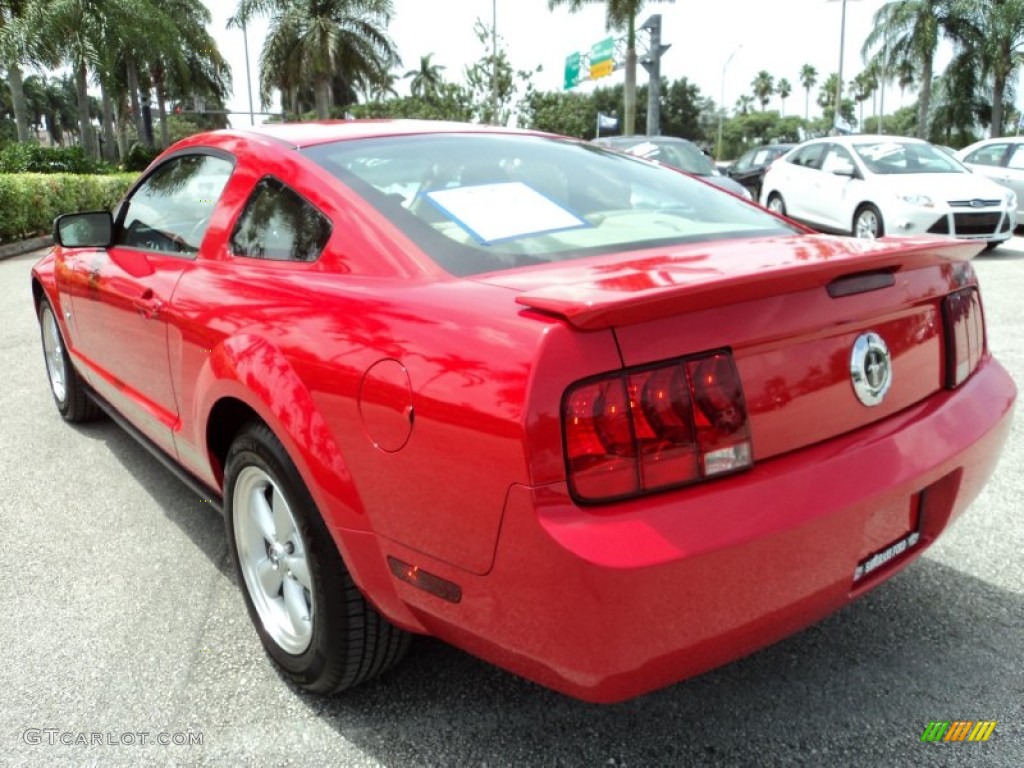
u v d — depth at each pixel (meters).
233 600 2.98
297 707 2.38
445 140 2.84
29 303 9.29
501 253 2.17
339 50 34.69
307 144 2.73
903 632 2.64
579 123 40.97
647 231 2.40
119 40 29.86
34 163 27.20
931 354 2.22
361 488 1.96
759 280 1.71
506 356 1.67
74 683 2.52
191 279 2.81
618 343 1.64
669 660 1.70
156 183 3.45
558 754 2.17
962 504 2.24
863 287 1.98
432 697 2.40
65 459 4.36
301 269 2.40
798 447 1.86
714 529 1.67
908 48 36.53
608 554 1.59
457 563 1.78
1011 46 35.38
